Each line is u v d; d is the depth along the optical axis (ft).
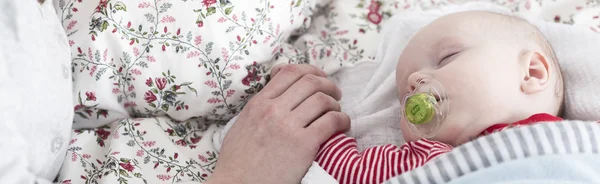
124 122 2.89
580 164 2.17
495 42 2.77
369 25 3.69
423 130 2.72
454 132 2.71
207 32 2.85
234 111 3.10
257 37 2.98
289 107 2.75
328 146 2.72
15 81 2.10
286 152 2.61
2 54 2.09
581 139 2.21
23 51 2.18
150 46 2.84
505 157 2.20
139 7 2.86
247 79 2.98
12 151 2.03
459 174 2.23
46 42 2.37
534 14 3.69
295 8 3.21
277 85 2.91
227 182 2.51
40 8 2.45
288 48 3.45
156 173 2.72
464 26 2.86
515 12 3.73
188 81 2.87
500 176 2.19
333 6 3.77
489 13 2.97
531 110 2.71
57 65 2.41
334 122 2.76
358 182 2.55
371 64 3.45
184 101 2.94
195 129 3.11
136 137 2.85
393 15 3.71
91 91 2.77
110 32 2.78
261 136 2.65
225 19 2.88
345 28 3.68
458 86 2.68
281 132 2.64
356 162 2.60
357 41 3.64
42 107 2.22
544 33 3.24
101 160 2.78
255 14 2.96
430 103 2.62
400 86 3.05
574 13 3.64
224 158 2.68
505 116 2.67
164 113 3.03
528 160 2.18
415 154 2.61
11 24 2.18
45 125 2.25
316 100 2.80
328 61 3.45
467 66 2.69
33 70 2.20
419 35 3.01
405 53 3.03
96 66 2.76
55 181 2.63
